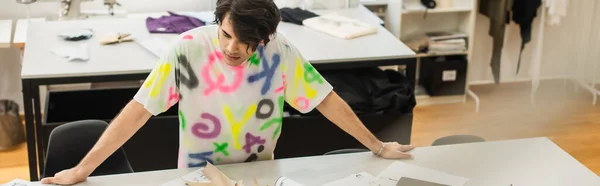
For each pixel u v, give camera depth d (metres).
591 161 4.12
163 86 2.03
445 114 4.77
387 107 3.51
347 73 3.62
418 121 4.64
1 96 4.54
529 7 4.72
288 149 3.52
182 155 2.21
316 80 2.15
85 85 4.46
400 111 3.56
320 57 3.36
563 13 4.62
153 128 3.40
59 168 2.52
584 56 5.04
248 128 2.16
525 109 4.89
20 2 3.97
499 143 2.45
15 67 4.48
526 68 5.36
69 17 4.07
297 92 2.17
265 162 2.25
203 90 2.06
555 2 4.58
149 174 2.15
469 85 5.30
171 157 3.49
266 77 2.09
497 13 4.75
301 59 2.13
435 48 4.75
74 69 3.16
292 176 2.16
